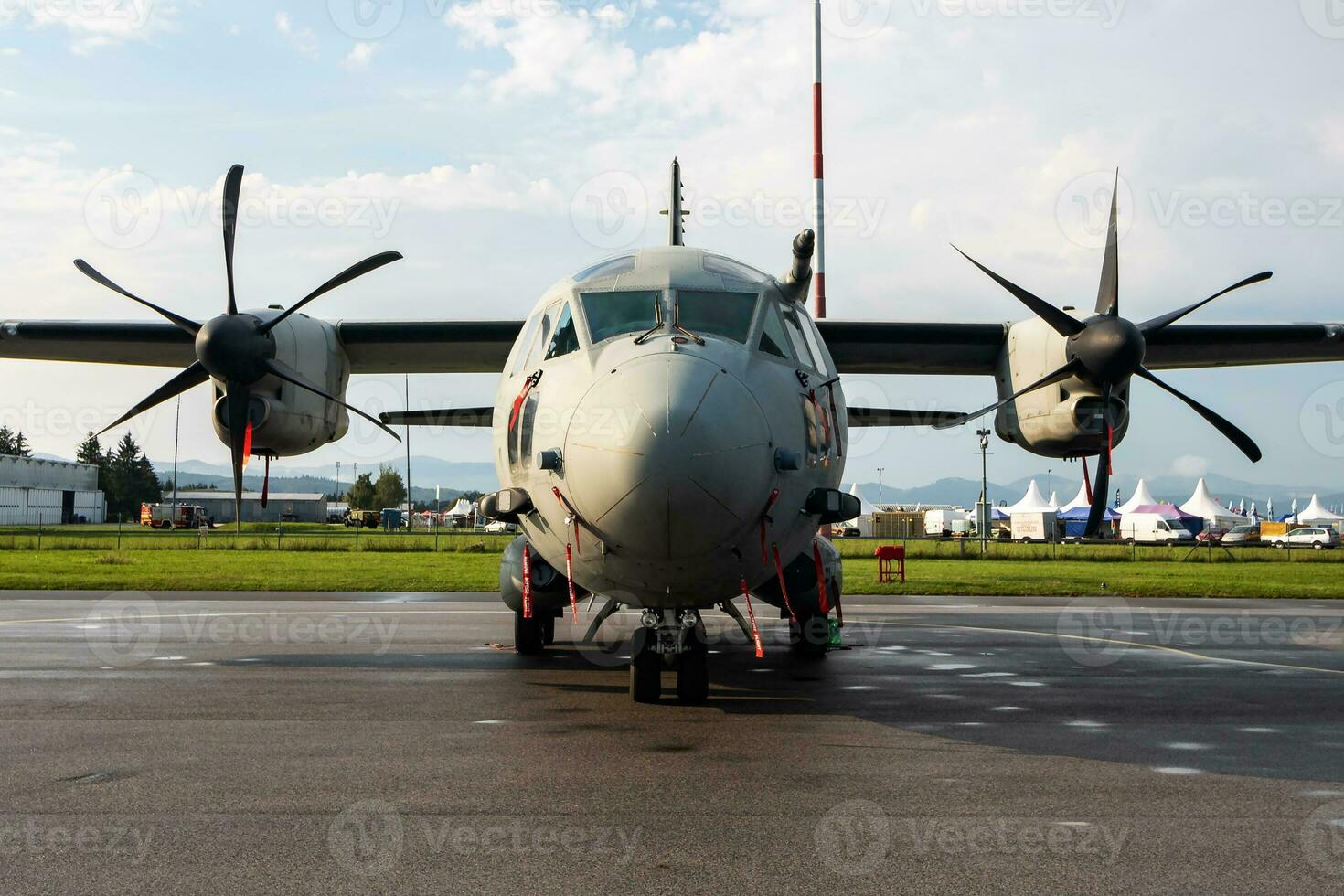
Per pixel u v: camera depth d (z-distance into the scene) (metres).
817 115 22.31
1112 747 6.56
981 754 6.35
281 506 132.50
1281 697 8.70
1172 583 26.27
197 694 8.53
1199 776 5.77
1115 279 11.69
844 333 13.87
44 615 15.66
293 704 8.09
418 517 115.88
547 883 4.05
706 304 8.30
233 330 11.51
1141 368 11.52
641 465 6.64
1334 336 13.68
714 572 7.35
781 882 4.07
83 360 15.13
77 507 98.62
